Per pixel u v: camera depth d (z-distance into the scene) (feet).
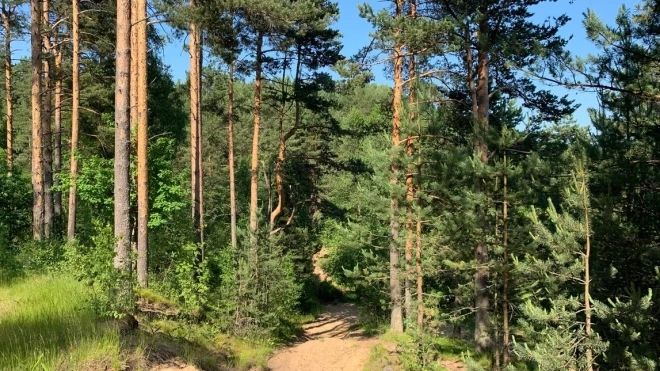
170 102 93.81
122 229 32.76
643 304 21.40
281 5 50.60
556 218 25.91
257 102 61.00
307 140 93.91
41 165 56.70
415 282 45.78
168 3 44.88
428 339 39.11
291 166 84.28
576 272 25.25
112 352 18.80
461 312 47.39
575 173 27.96
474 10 38.01
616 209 26.21
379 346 47.03
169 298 41.91
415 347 39.68
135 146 47.78
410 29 36.68
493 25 39.29
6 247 44.55
